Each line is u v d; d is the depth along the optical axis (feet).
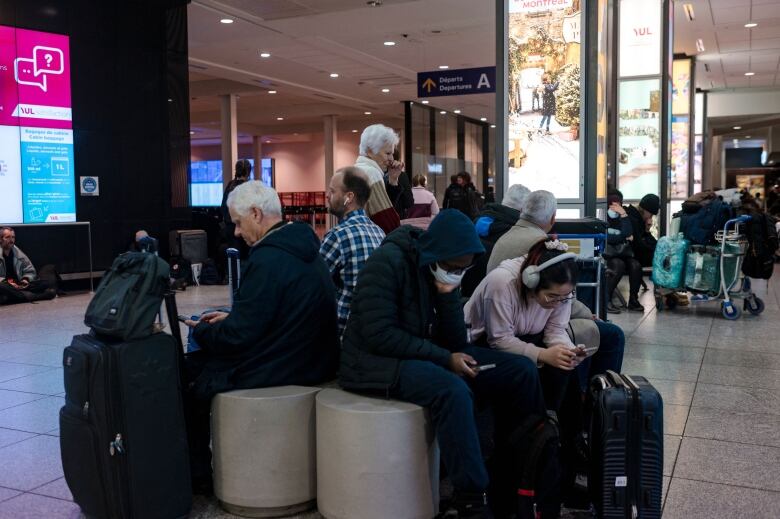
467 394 8.86
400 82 63.67
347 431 9.00
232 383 10.01
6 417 14.34
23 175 33.22
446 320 9.70
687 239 27.07
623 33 40.14
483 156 99.09
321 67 56.39
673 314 27.27
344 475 9.09
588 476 9.58
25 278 31.68
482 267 15.14
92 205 35.91
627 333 23.29
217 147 116.47
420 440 9.08
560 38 22.66
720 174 108.58
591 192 22.81
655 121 40.11
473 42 47.19
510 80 23.20
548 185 23.17
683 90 57.31
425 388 8.96
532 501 8.95
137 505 8.98
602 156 24.53
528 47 22.95
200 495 10.59
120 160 37.04
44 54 33.73
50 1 33.86
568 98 22.74
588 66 22.47
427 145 79.36
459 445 8.71
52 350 20.83
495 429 10.06
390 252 9.61
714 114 76.59
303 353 10.28
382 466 8.93
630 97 40.40
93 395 8.89
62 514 9.90
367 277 9.57
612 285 27.45
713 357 19.63
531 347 10.11
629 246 28.02
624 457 8.80
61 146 34.60
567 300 10.18
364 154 14.47
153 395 9.11
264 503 9.67
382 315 9.35
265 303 9.86
